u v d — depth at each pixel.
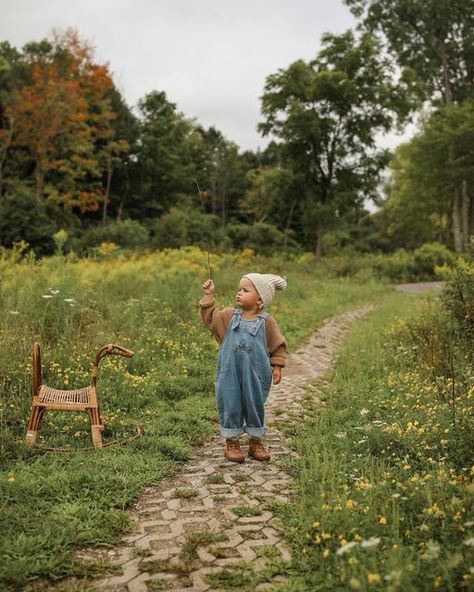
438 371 7.43
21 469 4.45
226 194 65.69
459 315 8.64
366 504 3.67
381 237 65.31
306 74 36.34
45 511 3.82
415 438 4.85
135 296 12.35
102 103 42.72
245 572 3.21
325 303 17.88
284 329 12.79
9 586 3.03
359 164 37.75
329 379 8.39
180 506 4.07
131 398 6.52
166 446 5.09
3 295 8.95
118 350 5.17
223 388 4.96
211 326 5.18
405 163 50.56
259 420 5.04
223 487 4.43
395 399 6.34
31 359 6.74
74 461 4.62
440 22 40.41
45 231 28.44
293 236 53.56
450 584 2.66
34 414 5.02
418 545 3.21
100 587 3.06
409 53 42.28
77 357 7.28
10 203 29.53
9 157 41.06
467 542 2.67
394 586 2.49
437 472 4.04
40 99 36.72
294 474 4.66
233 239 43.84
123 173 51.09
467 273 8.82
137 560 3.34
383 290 25.42
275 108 37.19
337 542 3.31
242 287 5.13
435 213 54.97
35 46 43.53
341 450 4.98
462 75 43.62
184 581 3.11
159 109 53.28
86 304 9.70
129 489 4.20
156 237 36.56
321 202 38.47
